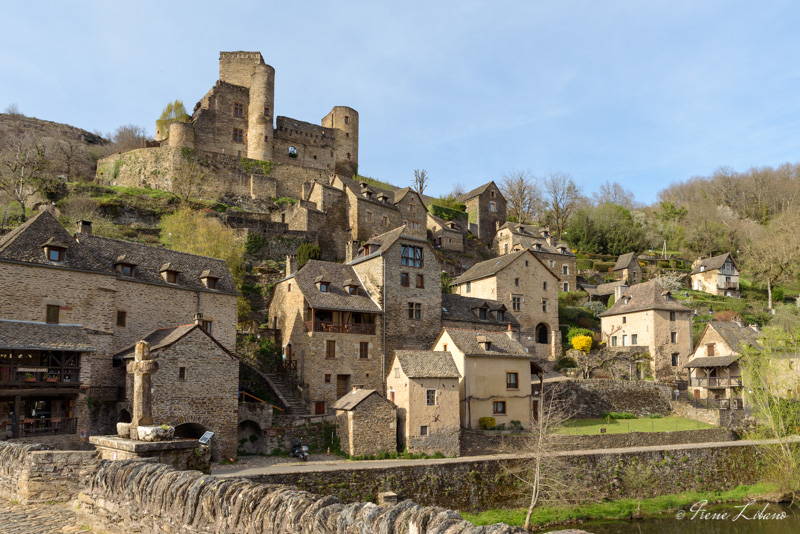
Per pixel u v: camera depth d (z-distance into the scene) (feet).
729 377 159.02
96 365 99.96
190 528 29.55
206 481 30.40
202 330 100.73
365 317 144.46
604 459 108.78
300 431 110.63
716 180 398.83
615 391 151.12
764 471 122.01
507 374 131.54
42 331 92.68
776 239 267.59
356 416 105.60
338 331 135.33
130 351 100.73
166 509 30.96
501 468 100.63
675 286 261.44
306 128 282.56
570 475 104.73
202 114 254.06
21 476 43.45
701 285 272.72
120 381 101.96
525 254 187.01
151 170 233.96
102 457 42.86
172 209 211.00
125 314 108.88
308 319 134.72
